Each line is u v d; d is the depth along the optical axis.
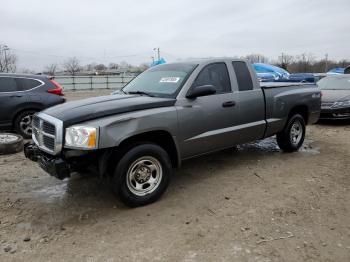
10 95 8.42
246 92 5.62
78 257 3.29
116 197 4.33
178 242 3.51
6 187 5.14
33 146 4.64
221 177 5.45
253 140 5.95
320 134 8.91
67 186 5.16
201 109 4.91
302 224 3.84
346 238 3.54
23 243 3.55
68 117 4.04
